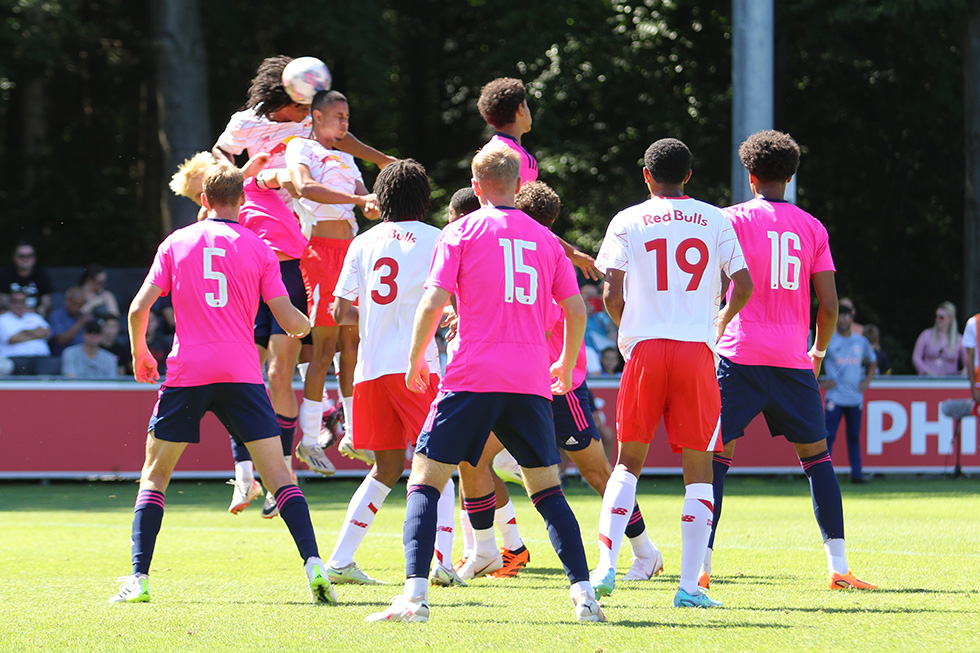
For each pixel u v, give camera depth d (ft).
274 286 61.26
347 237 82.74
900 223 276.00
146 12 293.02
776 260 63.26
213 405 60.18
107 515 117.19
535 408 51.26
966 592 60.34
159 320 152.97
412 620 50.44
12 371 150.51
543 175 254.68
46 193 269.23
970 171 233.35
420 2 289.74
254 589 63.98
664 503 126.72
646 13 249.75
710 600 55.67
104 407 149.59
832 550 63.05
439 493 51.93
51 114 315.37
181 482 156.35
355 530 65.57
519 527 104.47
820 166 278.46
